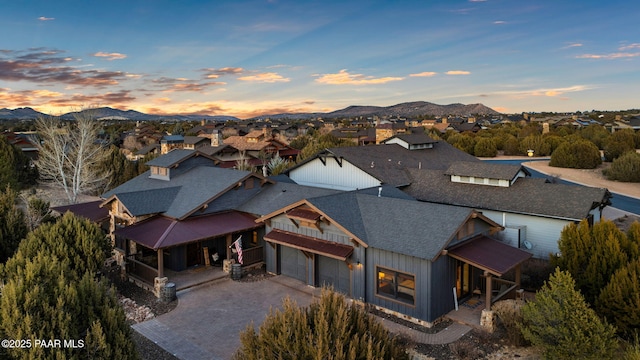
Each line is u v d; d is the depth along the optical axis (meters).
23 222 22.72
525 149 89.06
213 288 21.45
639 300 14.20
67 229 19.78
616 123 134.62
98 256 19.58
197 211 24.06
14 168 47.84
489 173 30.53
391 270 18.02
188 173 29.11
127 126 163.12
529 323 14.38
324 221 20.08
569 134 103.19
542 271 21.28
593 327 12.88
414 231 18.28
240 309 18.92
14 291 10.07
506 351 14.86
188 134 116.00
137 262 22.31
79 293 11.21
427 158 42.44
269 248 23.52
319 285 21.31
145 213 23.56
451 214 18.58
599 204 26.42
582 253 17.23
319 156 38.25
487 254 17.77
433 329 16.70
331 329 9.57
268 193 27.22
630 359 10.92
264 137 75.12
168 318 18.05
